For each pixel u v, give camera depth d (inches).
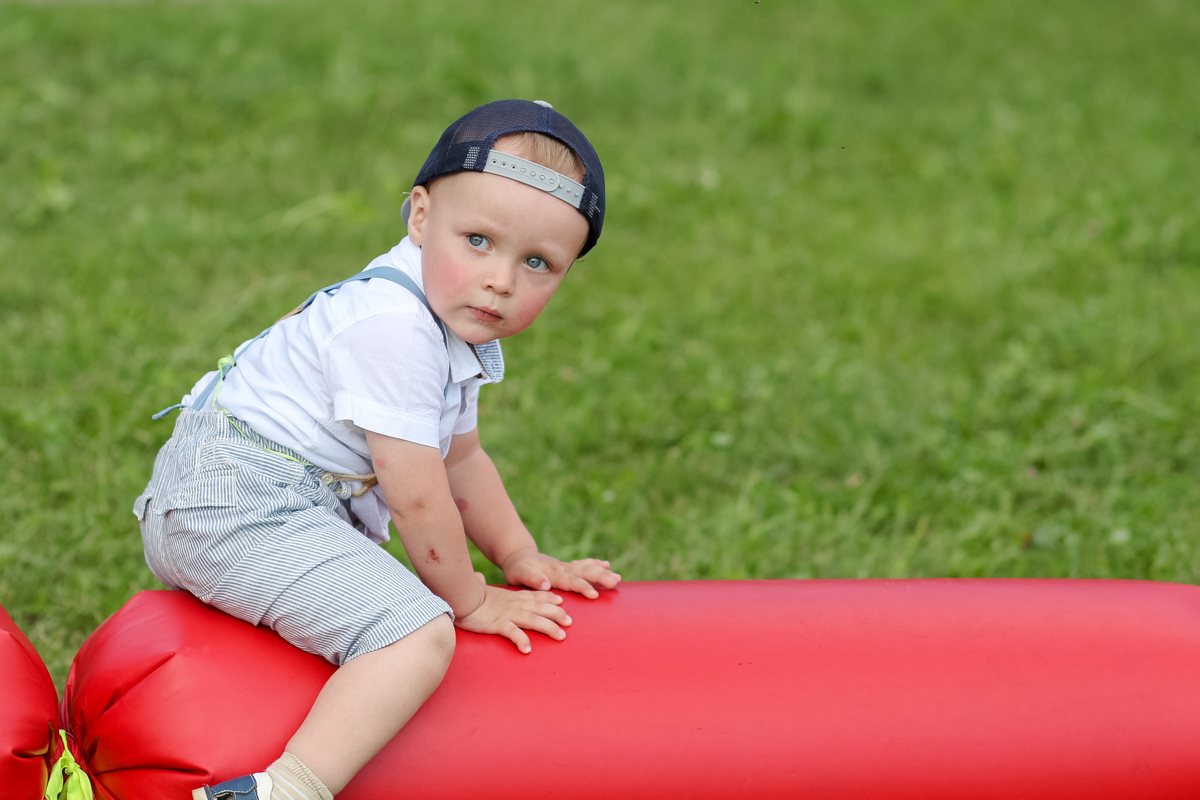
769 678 109.0
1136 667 113.6
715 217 319.0
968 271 294.8
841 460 206.7
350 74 376.8
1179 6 586.2
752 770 104.9
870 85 443.8
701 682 108.0
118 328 226.2
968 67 473.7
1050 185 361.1
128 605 111.4
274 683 101.8
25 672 101.3
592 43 445.1
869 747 106.5
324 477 110.1
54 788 99.1
